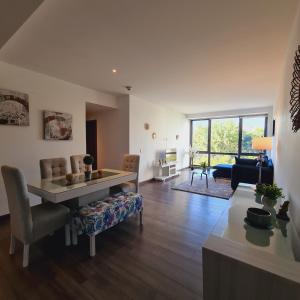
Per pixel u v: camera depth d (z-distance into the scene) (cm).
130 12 171
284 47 233
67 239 218
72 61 277
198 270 179
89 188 227
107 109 502
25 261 180
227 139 732
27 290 153
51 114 342
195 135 820
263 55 255
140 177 527
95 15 174
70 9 166
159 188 479
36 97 322
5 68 282
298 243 132
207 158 783
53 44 229
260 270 83
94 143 556
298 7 161
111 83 381
